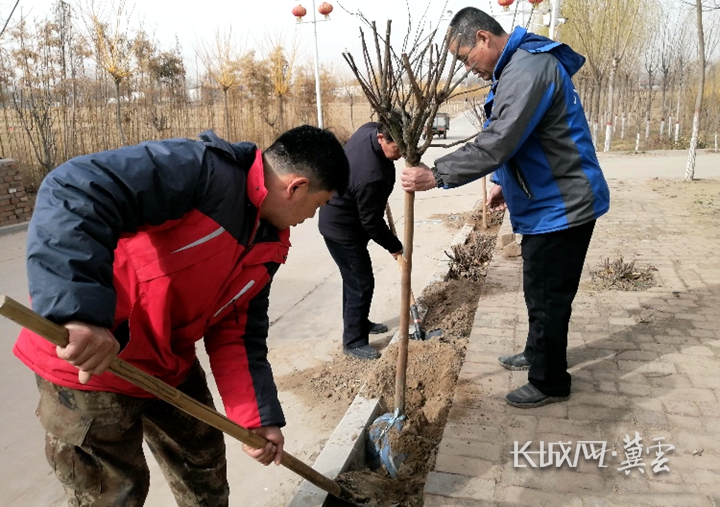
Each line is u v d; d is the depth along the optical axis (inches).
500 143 100.2
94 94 529.0
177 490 91.7
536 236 113.5
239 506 114.8
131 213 61.9
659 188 399.5
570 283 114.0
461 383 132.3
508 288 196.2
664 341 144.8
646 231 265.3
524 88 100.3
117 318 70.8
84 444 72.5
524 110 99.7
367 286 170.9
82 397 71.4
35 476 124.0
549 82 101.3
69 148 507.8
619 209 323.9
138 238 68.5
